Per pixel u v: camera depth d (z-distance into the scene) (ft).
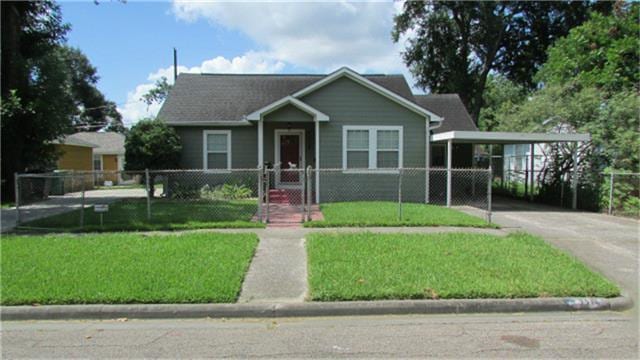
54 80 56.95
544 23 106.93
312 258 23.15
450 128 63.98
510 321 16.81
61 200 55.88
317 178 48.85
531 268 21.61
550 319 17.07
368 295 18.07
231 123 54.39
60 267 21.44
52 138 57.72
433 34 108.99
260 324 16.57
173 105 57.88
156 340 14.94
